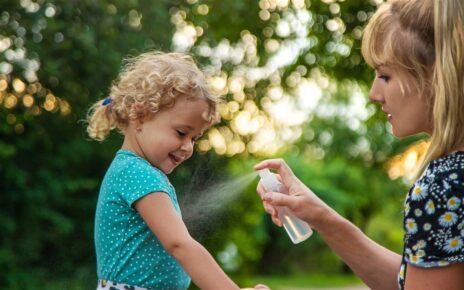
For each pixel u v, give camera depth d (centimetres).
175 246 199
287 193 225
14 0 612
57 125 653
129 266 208
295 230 226
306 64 687
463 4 164
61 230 643
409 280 167
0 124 621
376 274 220
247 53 694
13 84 628
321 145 1429
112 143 659
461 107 163
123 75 236
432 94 172
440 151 167
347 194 1584
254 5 677
